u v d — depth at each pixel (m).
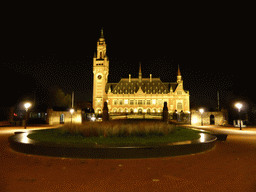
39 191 5.67
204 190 5.79
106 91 114.19
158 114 78.44
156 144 10.48
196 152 11.09
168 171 7.67
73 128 13.71
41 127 33.12
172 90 108.62
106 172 7.50
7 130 26.50
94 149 9.59
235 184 6.29
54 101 83.94
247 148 12.99
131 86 114.56
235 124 39.25
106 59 113.44
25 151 10.64
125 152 9.63
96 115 79.62
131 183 6.36
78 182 6.43
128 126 13.43
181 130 17.34
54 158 9.62
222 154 10.91
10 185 6.13
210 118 48.81
